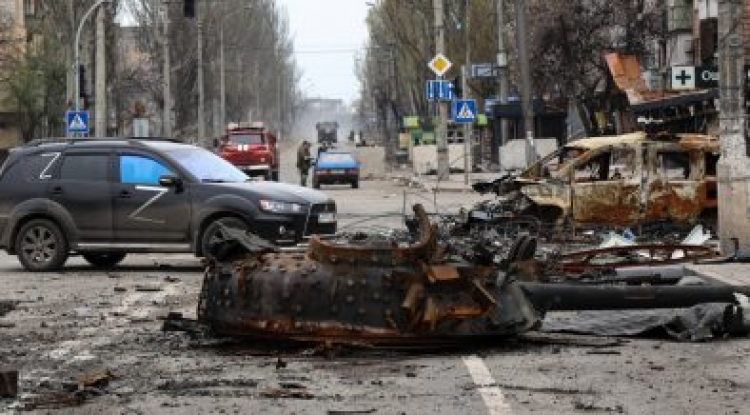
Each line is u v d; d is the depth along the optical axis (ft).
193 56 502.79
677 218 128.98
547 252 99.86
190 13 246.47
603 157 132.16
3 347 67.00
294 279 62.85
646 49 320.70
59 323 77.10
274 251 66.85
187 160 113.60
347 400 51.37
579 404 50.03
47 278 106.63
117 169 112.78
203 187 110.52
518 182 133.69
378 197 256.11
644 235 128.67
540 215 128.67
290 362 60.75
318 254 63.41
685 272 90.63
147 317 79.51
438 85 285.02
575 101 324.39
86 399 52.01
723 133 105.19
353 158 324.39
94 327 75.00
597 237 124.36
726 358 61.62
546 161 135.95
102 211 112.37
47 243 113.60
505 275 64.13
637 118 263.49
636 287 69.10
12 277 107.76
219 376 57.36
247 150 338.13
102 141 114.21
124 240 112.16
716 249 106.32
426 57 463.42
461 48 428.56
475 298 61.77
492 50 418.72
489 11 419.13
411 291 60.90
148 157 112.57
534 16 311.06
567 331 70.23
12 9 410.52
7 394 52.16
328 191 297.74
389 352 62.23
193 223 110.32
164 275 108.47
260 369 59.00
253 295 63.82
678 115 236.43
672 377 56.34
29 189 113.91
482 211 127.44
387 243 63.41
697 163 129.29
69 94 314.55
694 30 289.74
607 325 70.64
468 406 50.03
